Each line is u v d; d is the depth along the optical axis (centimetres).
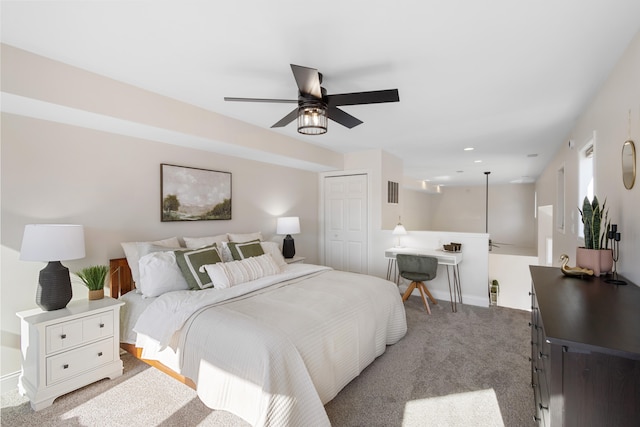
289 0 142
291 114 225
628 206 185
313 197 531
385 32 168
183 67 209
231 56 194
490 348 277
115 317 231
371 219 484
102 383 221
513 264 729
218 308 211
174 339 204
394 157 520
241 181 399
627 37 173
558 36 172
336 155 493
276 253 354
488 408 192
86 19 156
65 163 244
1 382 211
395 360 254
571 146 340
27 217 224
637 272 172
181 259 262
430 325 334
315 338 187
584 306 134
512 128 354
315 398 164
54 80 198
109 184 270
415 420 181
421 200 999
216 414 187
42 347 194
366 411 189
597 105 247
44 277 211
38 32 168
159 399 202
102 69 212
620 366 96
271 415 151
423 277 374
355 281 288
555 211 480
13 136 218
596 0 142
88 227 257
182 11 150
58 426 177
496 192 970
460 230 1026
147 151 298
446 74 219
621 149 195
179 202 324
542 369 135
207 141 304
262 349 164
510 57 195
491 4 145
